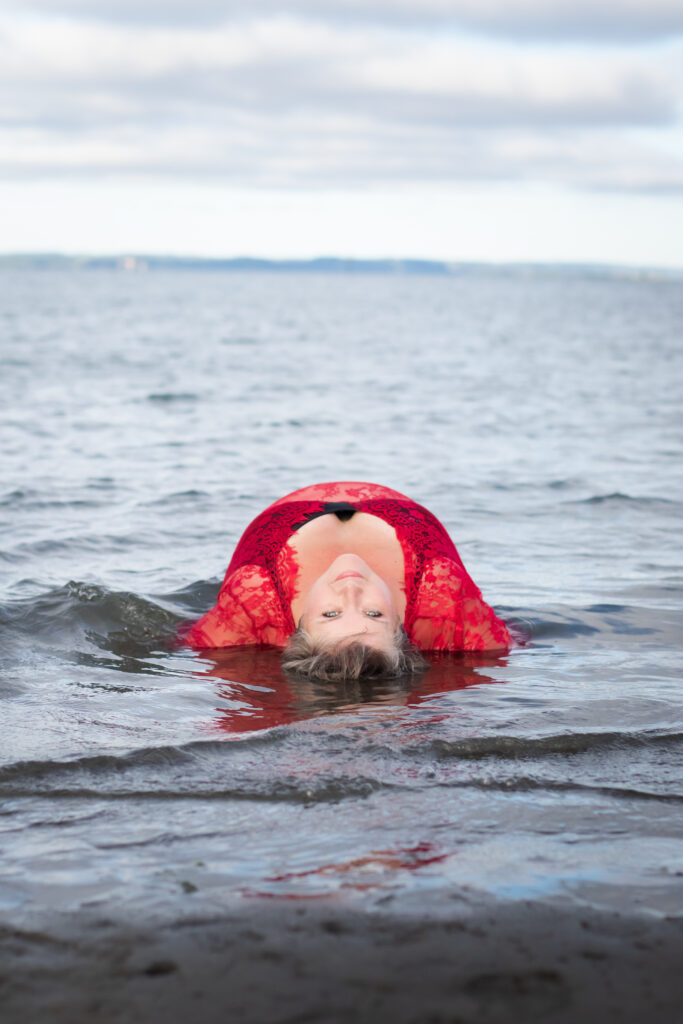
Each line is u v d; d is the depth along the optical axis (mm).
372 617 4133
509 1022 1714
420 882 2238
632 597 5504
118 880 2248
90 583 5320
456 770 3018
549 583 5809
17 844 2451
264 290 168625
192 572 6031
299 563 4504
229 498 8492
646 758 3145
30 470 9594
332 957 1911
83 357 26078
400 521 4613
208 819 2619
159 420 14023
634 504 8312
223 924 2037
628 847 2447
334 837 2500
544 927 2031
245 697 3840
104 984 1822
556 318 69312
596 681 4078
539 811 2688
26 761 2982
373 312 76500
